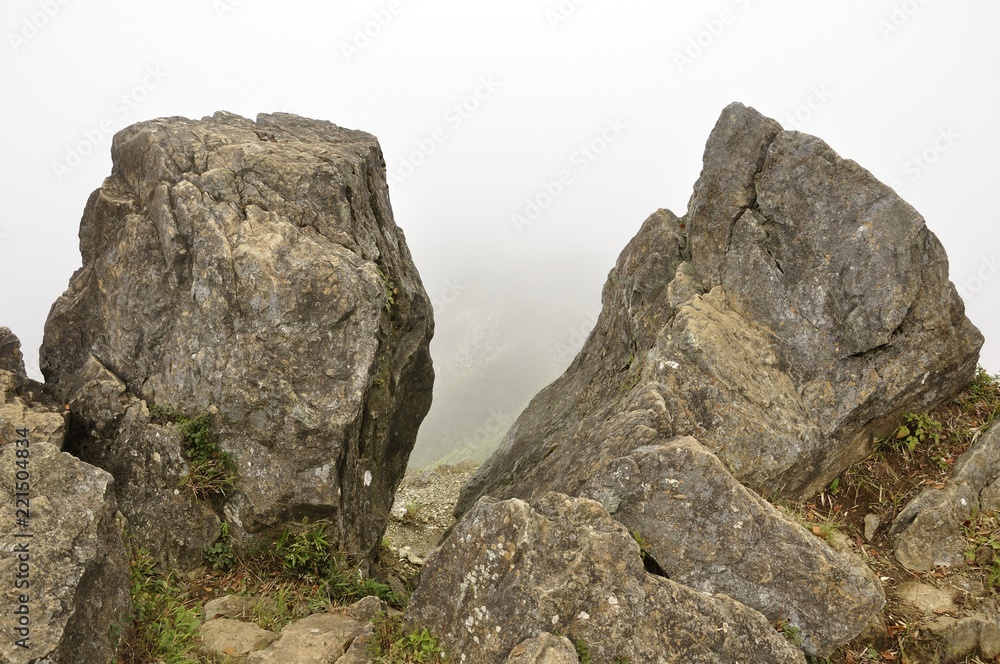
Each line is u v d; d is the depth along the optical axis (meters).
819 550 2.97
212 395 3.51
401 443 4.68
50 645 2.37
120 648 2.71
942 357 3.79
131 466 3.45
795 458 3.58
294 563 3.43
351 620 3.04
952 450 3.81
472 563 2.84
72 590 2.50
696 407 3.64
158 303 3.60
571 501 2.91
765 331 3.99
